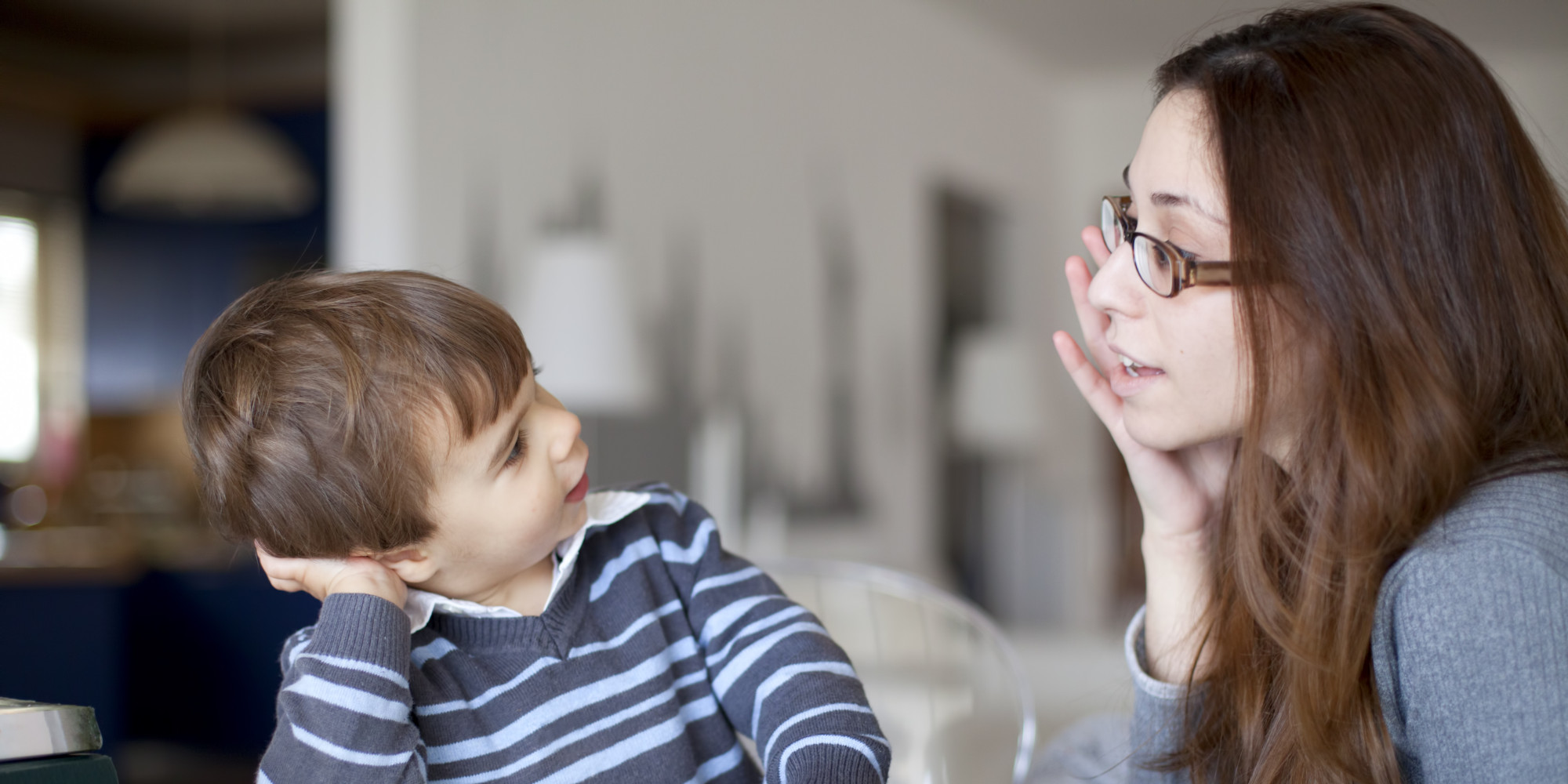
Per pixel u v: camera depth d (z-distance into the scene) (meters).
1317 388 0.93
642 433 3.74
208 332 0.88
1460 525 0.89
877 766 0.87
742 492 4.13
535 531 0.88
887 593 1.74
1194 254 0.97
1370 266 0.89
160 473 5.61
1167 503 1.18
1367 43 0.93
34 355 6.46
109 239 6.72
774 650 0.96
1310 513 0.95
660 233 3.90
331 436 0.82
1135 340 1.00
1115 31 6.06
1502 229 0.90
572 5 3.59
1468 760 0.86
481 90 3.27
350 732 0.79
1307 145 0.90
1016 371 5.71
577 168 3.59
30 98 6.38
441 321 0.85
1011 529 6.06
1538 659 0.83
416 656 0.89
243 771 3.84
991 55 6.33
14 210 6.40
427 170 3.10
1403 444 0.89
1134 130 7.11
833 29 4.91
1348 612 0.91
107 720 3.80
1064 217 7.25
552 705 0.90
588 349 3.02
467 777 0.87
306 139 6.59
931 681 1.64
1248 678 1.05
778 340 4.48
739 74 4.35
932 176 5.73
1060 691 3.34
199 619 3.90
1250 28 1.01
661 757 0.92
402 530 0.84
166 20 5.72
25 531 4.66
